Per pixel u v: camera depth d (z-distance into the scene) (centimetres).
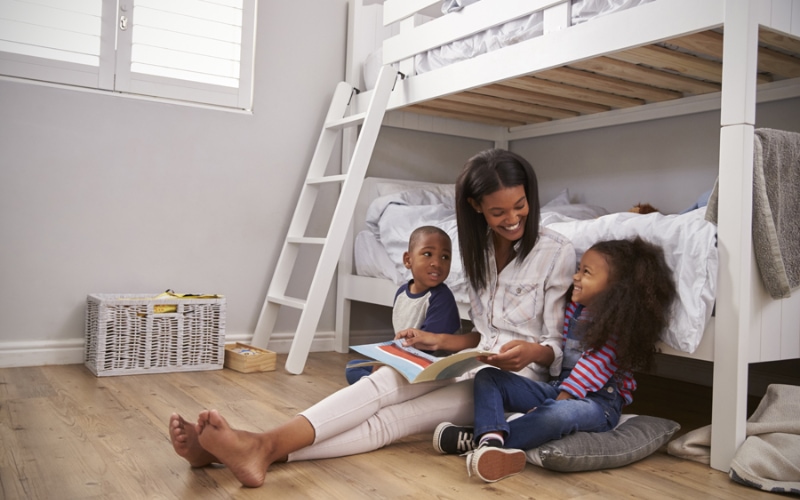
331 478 131
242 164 277
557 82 237
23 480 124
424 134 316
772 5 149
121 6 254
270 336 282
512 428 139
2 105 233
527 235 159
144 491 121
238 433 125
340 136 301
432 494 124
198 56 271
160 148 260
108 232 251
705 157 245
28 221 238
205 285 270
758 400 220
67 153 244
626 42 169
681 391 230
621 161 277
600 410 146
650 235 157
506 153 158
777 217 150
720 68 202
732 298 144
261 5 282
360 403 142
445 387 155
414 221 252
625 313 145
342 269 294
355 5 296
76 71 246
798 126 215
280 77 286
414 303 186
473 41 225
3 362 232
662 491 130
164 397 196
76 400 188
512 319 162
